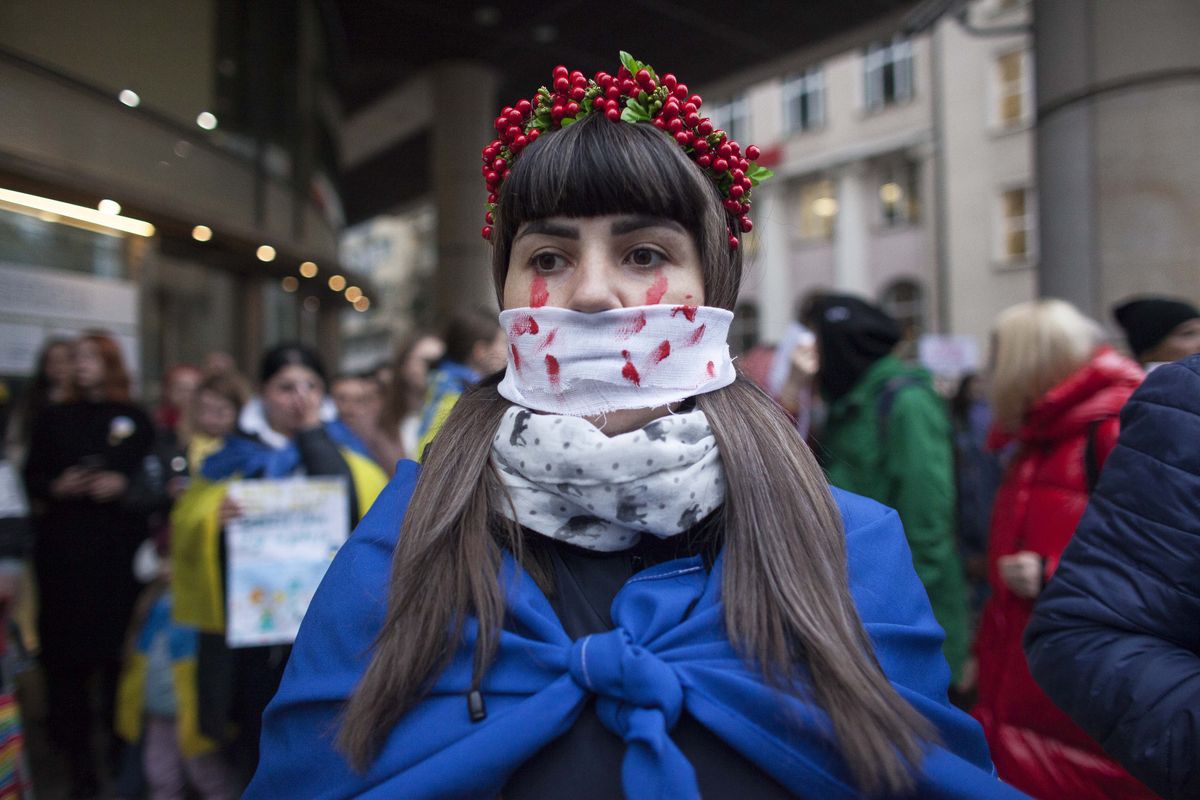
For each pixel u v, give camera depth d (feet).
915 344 63.72
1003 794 2.65
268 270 30.04
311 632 3.10
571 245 3.05
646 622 2.85
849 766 2.56
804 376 10.09
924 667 3.04
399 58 41.04
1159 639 3.60
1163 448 3.70
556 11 34.63
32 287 17.93
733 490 2.97
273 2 28.07
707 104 49.88
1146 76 13.83
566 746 2.72
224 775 9.87
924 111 62.49
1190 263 13.69
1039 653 3.98
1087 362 6.51
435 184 42.60
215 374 13.37
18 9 15.51
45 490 11.99
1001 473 11.25
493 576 2.88
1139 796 4.99
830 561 2.96
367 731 2.67
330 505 8.43
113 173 18.39
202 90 22.71
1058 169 14.89
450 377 10.80
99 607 11.94
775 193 72.49
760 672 2.71
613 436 3.03
